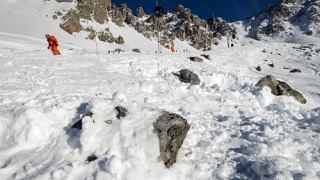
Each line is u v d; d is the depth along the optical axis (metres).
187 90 9.32
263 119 6.52
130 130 3.88
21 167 3.44
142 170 3.32
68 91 7.52
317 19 145.88
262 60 31.36
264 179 3.48
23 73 9.60
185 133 4.39
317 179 3.42
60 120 4.33
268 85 9.95
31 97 6.21
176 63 16.56
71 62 13.22
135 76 10.99
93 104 4.35
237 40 146.50
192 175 3.82
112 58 15.91
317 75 23.80
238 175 3.86
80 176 3.31
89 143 3.67
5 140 3.88
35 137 3.90
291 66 29.12
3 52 14.69
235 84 11.09
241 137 5.36
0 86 7.40
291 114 7.25
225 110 7.36
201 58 20.14
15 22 47.66
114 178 3.21
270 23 160.62
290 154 4.48
